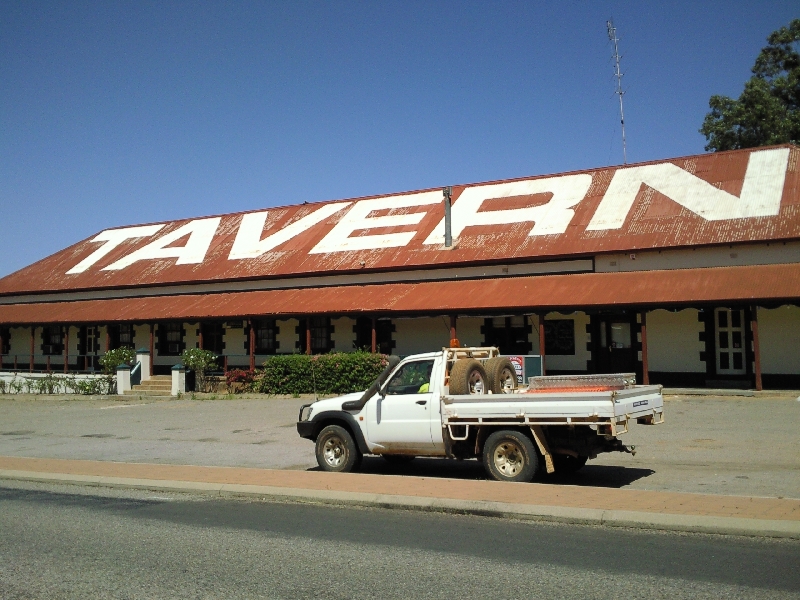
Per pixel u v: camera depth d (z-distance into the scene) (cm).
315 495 1119
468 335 3094
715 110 5309
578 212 3153
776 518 870
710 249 2647
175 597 687
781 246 2538
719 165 3116
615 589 670
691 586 673
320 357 2931
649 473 1242
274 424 2147
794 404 2058
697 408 2053
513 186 3612
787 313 2538
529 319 2980
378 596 673
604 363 2836
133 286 3947
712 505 948
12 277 4603
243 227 4238
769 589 662
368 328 3344
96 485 1308
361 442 1305
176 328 3866
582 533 883
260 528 955
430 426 1239
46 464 1505
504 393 1281
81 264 4453
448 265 3134
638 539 847
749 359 2583
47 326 4009
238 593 694
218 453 1652
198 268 3909
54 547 880
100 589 716
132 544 888
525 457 1155
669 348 2717
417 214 3688
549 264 2936
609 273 2780
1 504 1155
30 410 2875
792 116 4856
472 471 1355
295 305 3222
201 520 1014
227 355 3397
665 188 3091
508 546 830
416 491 1107
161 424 2252
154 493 1230
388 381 1299
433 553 810
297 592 692
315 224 3969
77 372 3869
